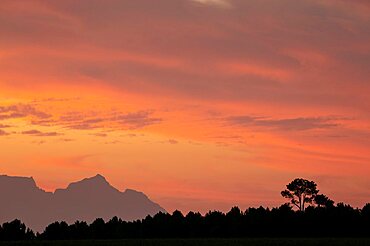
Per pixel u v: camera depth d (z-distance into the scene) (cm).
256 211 16125
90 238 15888
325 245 11538
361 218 14900
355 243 11856
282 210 15775
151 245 12344
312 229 15050
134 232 16162
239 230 15700
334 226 14925
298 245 11625
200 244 12150
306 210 15750
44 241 13712
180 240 13388
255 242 12269
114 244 12588
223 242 12588
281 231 15312
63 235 15750
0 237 15450
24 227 15875
